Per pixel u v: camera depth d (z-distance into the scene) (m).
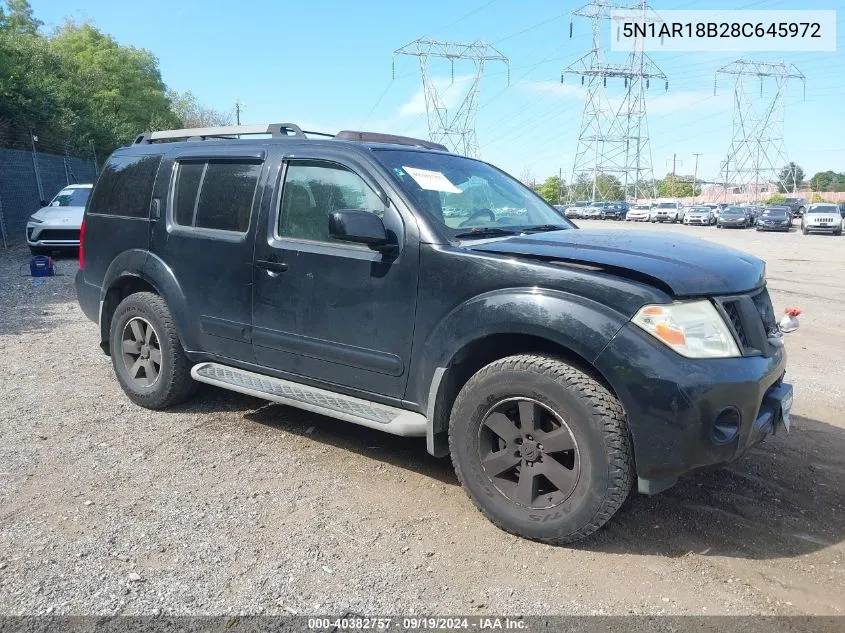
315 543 3.08
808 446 4.33
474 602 2.66
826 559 3.01
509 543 3.11
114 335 4.93
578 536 3.00
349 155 3.80
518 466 3.14
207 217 4.40
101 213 5.14
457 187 3.94
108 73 39.00
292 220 3.97
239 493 3.57
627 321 2.84
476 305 3.17
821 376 6.00
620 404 2.87
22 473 3.75
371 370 3.63
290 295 3.89
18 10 37.38
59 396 5.12
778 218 35.81
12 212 17.97
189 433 4.40
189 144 4.69
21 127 21.27
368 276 3.57
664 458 2.80
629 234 3.76
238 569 2.86
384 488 3.66
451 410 3.39
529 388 3.01
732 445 2.88
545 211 4.48
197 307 4.41
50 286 10.63
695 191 108.81
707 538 3.18
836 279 13.10
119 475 3.75
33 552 2.95
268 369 4.16
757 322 3.07
